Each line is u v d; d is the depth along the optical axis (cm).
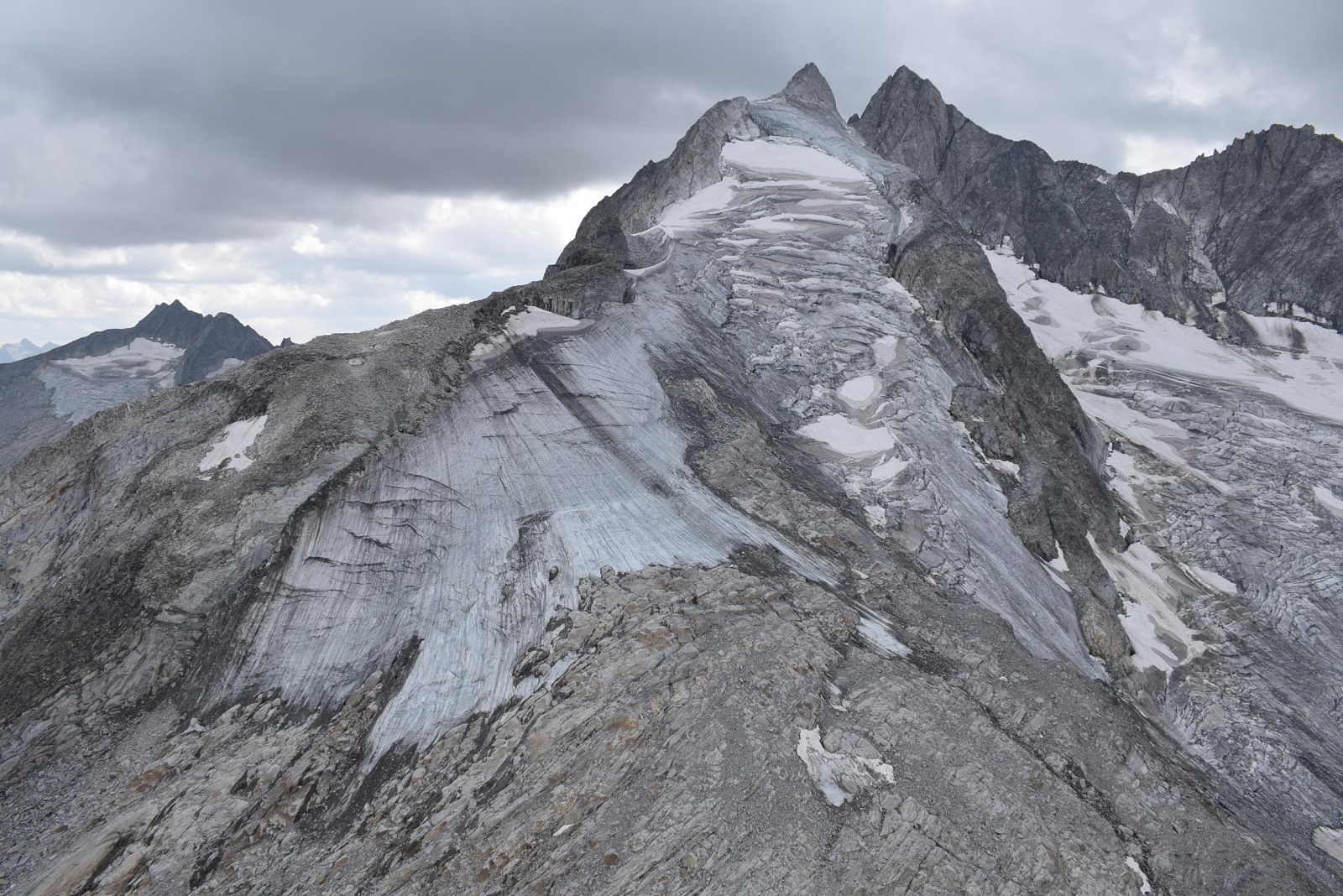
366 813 2534
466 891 2200
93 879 2389
